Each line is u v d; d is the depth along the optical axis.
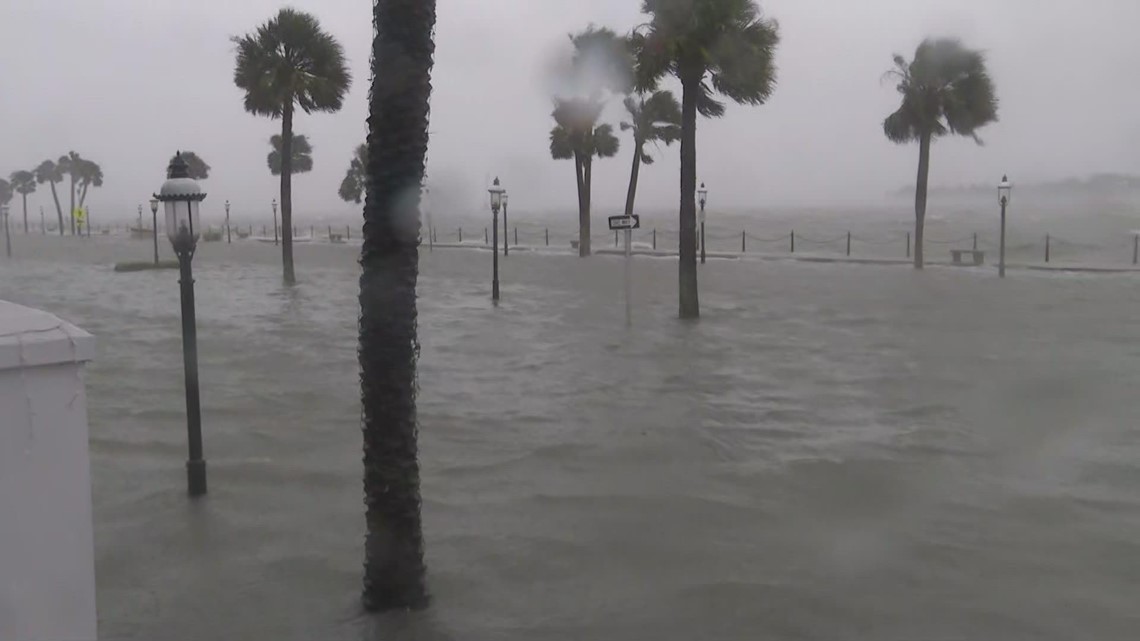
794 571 6.16
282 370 14.07
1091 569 6.17
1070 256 45.47
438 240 65.44
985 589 5.86
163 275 35.56
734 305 23.50
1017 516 7.26
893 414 10.94
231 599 5.72
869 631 5.27
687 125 20.31
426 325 19.72
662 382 13.05
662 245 56.31
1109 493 7.84
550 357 15.35
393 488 5.43
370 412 5.39
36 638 2.67
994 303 23.78
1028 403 11.52
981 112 35.66
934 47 35.47
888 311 22.03
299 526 7.05
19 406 2.62
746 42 19.64
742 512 7.38
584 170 45.38
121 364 14.62
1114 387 12.53
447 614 5.47
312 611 5.53
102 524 7.11
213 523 7.12
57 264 42.72
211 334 18.27
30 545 2.65
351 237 68.94
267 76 30.53
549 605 5.63
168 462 8.91
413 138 5.21
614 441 9.63
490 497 7.78
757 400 11.77
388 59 5.14
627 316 19.38
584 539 6.77
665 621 5.41
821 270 35.84
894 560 6.34
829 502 7.64
